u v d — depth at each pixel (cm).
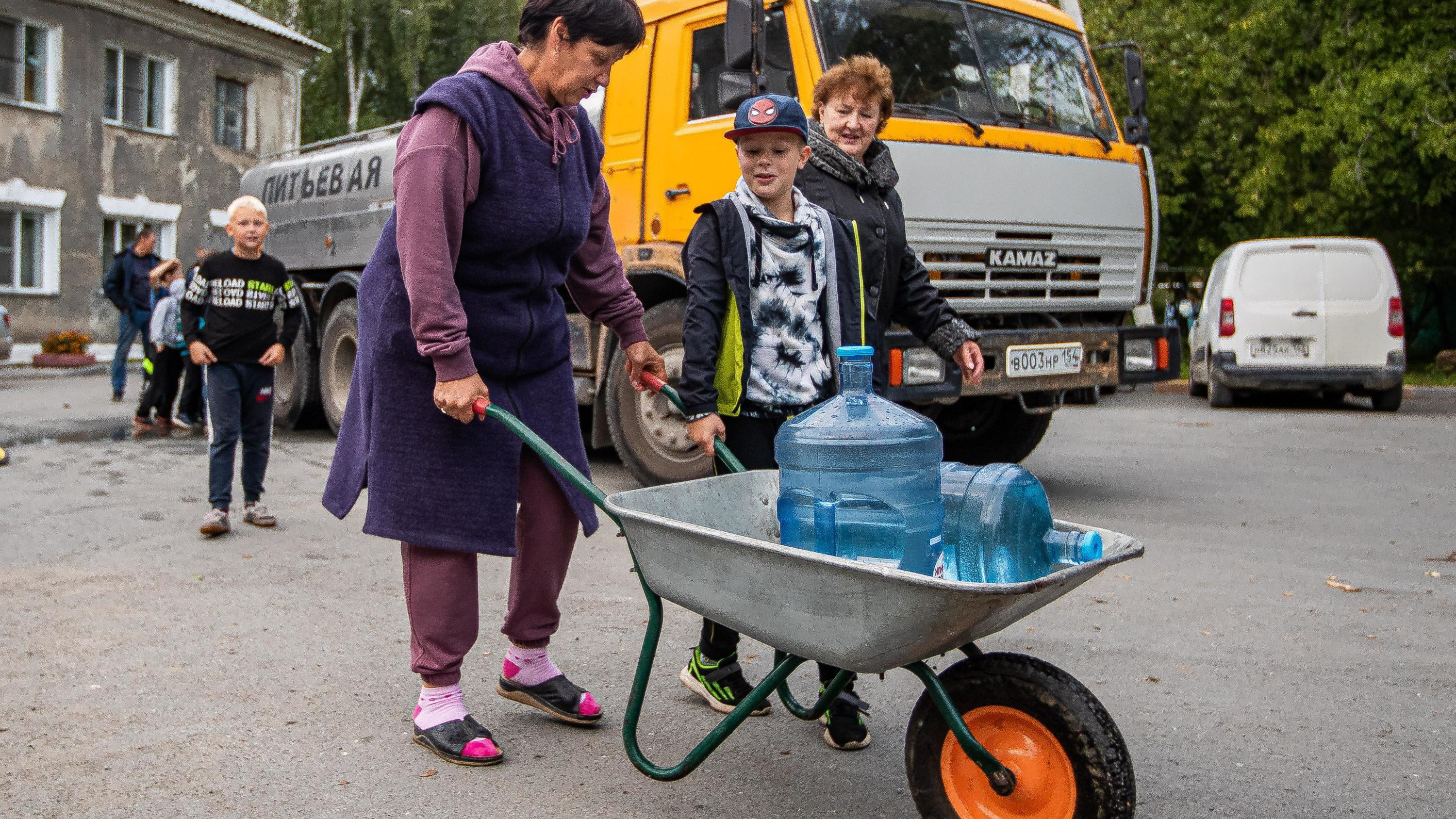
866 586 206
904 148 571
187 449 861
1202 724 321
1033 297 630
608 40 276
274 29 2500
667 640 395
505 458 292
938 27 618
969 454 767
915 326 345
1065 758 219
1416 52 1656
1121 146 677
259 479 580
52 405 1200
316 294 945
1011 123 625
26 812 257
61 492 658
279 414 960
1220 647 391
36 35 2108
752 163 299
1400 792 278
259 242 559
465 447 287
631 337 323
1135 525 602
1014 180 611
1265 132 1789
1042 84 654
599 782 280
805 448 248
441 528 287
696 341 298
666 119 628
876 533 240
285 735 307
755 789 277
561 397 307
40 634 390
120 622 405
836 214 322
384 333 284
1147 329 673
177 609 423
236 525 579
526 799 270
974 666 231
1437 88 1647
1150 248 701
